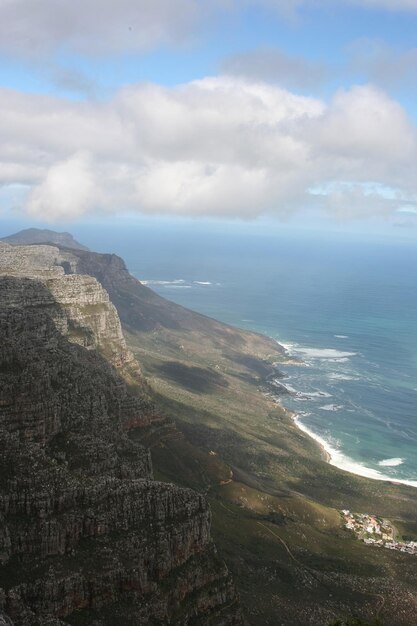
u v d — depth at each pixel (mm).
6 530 82750
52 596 79438
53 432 111312
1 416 106125
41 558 83312
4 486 88562
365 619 123375
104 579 83750
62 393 125875
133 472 111375
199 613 92875
